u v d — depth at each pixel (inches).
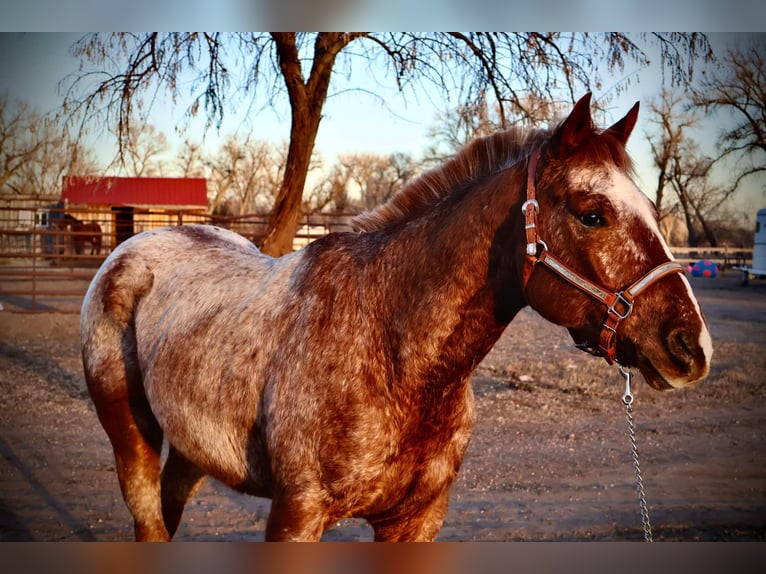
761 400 258.4
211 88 337.1
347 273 88.0
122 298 114.2
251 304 94.9
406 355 80.2
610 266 71.7
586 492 172.6
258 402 89.1
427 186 90.7
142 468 112.9
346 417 79.7
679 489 174.4
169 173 1336.1
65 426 229.1
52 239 791.1
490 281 80.4
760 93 764.6
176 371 99.4
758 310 488.1
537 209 76.4
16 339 370.9
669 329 69.1
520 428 227.1
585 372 297.3
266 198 1342.3
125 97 327.3
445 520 154.4
